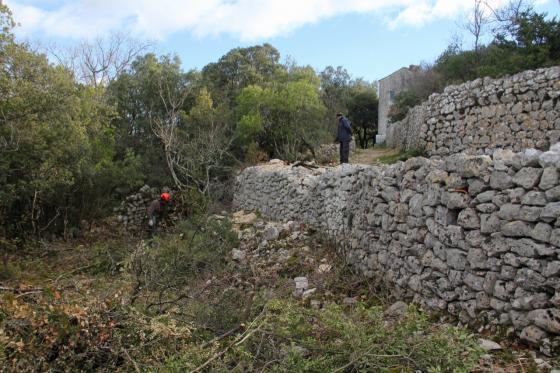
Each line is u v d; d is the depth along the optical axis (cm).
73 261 1109
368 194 681
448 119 1249
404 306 525
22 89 1113
